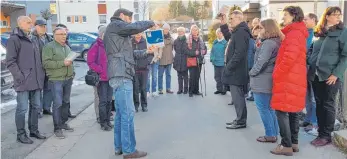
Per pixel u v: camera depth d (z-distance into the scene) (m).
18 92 5.20
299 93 4.20
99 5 38.38
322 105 4.75
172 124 6.16
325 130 4.80
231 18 5.45
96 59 5.77
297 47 4.15
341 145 4.64
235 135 5.43
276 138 5.06
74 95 9.27
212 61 9.05
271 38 4.58
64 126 5.93
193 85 8.88
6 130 6.07
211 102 8.02
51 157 4.71
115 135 4.68
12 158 4.70
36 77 5.29
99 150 4.94
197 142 5.16
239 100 5.70
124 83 4.38
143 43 7.09
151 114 6.93
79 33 18.30
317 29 4.71
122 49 4.34
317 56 4.73
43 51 5.46
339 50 4.51
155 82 8.90
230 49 5.57
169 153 4.73
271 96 4.71
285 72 4.19
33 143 5.30
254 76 4.79
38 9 31.89
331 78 4.54
